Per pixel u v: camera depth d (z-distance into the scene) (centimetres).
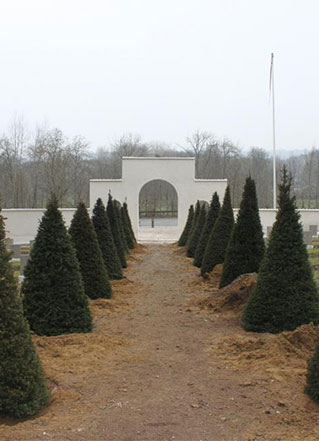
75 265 946
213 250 1666
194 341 880
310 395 596
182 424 529
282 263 927
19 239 3347
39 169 5622
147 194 6662
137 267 2059
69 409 568
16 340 565
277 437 498
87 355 771
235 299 1144
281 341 792
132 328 988
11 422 541
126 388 636
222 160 6838
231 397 604
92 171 7069
